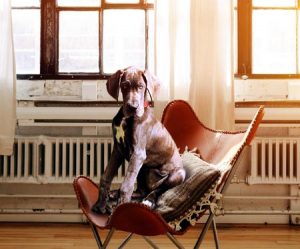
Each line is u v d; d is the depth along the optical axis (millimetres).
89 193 1936
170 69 3314
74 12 3656
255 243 3086
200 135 2320
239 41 3625
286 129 3592
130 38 3668
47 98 3553
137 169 1752
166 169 1856
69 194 3578
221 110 3324
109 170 1858
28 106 3561
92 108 3539
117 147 1842
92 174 3430
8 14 3332
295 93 3566
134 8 3645
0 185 3576
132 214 1620
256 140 3455
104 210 1839
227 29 3320
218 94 3330
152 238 3219
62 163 3455
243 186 3604
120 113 1808
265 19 3678
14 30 3656
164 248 2984
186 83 3334
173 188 1841
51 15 3619
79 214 3598
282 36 3680
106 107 3549
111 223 1670
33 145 3436
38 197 3578
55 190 3594
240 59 3613
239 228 3477
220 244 3061
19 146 3436
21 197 3578
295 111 3523
